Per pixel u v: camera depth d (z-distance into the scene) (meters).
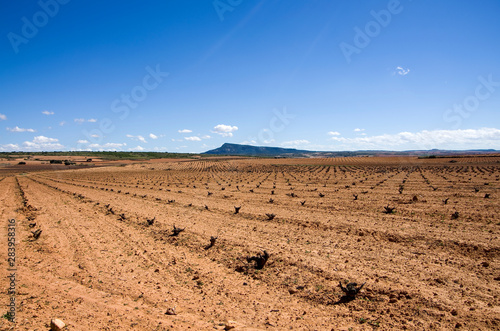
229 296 10.23
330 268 11.85
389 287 9.96
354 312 8.75
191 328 8.14
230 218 22.11
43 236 18.61
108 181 64.75
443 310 8.45
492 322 7.70
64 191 44.94
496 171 52.97
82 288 10.93
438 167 69.94
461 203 22.97
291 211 23.23
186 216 23.61
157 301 9.90
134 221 22.52
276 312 9.03
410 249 13.53
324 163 110.12
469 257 12.23
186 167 116.00
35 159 172.25
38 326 8.13
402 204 23.69
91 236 18.45
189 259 14.04
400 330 7.69
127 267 13.13
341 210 22.66
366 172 64.75
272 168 95.94
